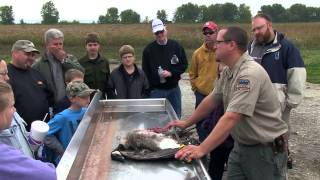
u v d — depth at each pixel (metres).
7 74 3.81
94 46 5.51
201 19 87.25
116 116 4.12
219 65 4.50
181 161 2.86
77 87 3.93
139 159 2.85
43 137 3.14
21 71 4.29
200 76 5.48
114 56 23.55
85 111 3.61
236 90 3.09
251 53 4.53
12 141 2.83
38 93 4.35
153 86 6.42
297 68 4.28
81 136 2.85
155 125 3.77
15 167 1.86
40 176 1.88
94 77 5.49
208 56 5.40
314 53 22.77
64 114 3.92
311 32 34.62
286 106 4.36
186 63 6.56
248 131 3.29
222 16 87.12
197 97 5.55
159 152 2.91
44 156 3.83
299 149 6.75
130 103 4.50
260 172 3.39
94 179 2.60
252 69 3.09
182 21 85.81
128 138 3.08
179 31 35.62
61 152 3.77
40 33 34.94
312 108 9.76
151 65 6.38
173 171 2.71
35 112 4.26
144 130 3.25
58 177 2.20
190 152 2.82
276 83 4.34
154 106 4.47
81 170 2.73
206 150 2.87
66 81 4.52
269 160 3.34
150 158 2.84
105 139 3.37
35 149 3.14
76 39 30.88
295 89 4.29
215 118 4.46
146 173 2.68
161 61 6.36
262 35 4.36
